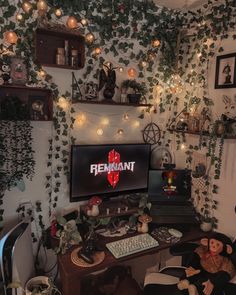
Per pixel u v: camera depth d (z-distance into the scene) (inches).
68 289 65.0
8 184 74.6
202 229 87.4
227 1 80.6
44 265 85.4
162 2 91.4
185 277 71.8
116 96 91.5
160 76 99.3
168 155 104.4
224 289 67.3
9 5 69.6
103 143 91.4
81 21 80.1
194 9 93.4
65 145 84.0
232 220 82.7
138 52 93.4
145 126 99.8
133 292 87.4
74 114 84.1
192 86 95.0
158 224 87.4
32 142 78.2
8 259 63.3
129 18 89.4
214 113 87.0
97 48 83.4
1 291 67.7
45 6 67.8
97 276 92.2
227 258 73.4
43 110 78.4
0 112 68.6
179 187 94.3
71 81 81.8
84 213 84.6
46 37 76.7
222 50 83.5
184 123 95.1
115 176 91.6
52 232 78.8
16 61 72.3
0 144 71.1
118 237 81.4
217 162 85.6
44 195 82.5
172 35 97.9
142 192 97.9
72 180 84.0
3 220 76.7
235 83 79.6
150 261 102.0
